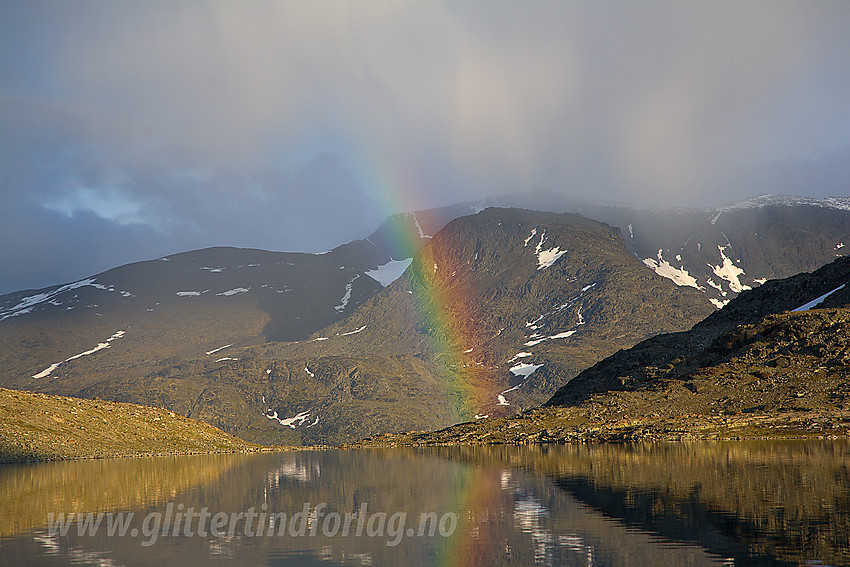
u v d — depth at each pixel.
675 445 97.38
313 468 80.06
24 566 36.31
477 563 35.50
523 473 68.31
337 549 39.12
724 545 37.19
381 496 56.00
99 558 37.75
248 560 37.22
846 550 35.84
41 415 109.06
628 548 37.09
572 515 45.81
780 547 36.53
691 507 46.84
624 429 117.19
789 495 50.22
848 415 112.38
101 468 82.06
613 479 61.19
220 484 64.75
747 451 83.94
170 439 116.50
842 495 49.84
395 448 120.69
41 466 85.12
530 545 38.44
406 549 38.84
